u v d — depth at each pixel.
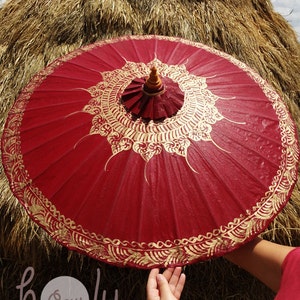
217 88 1.04
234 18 1.81
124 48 1.19
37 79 1.12
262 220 0.89
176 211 0.86
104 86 1.02
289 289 0.73
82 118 0.97
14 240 1.26
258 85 1.12
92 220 0.87
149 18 1.65
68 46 1.62
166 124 0.92
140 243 0.85
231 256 0.93
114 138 0.92
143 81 0.97
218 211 0.87
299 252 0.79
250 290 1.47
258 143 0.96
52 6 1.72
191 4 1.74
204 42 1.66
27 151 0.97
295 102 1.80
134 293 1.39
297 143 1.03
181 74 1.07
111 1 1.64
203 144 0.92
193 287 1.42
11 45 1.73
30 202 0.91
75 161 0.92
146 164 0.89
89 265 1.36
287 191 0.93
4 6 1.96
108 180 0.89
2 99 1.56
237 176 0.90
